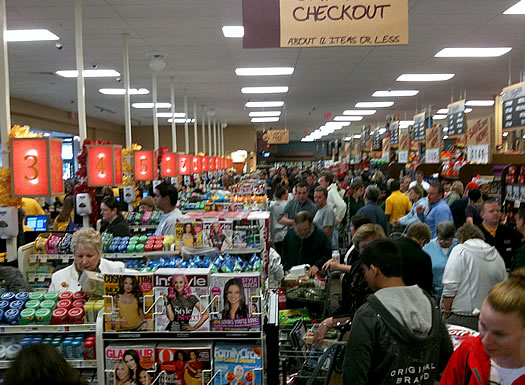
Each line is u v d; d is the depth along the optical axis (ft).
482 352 5.59
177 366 7.88
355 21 13.21
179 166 37.63
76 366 8.24
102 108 57.21
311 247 16.20
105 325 7.97
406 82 42.22
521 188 23.73
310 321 12.27
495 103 50.60
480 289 12.57
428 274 7.45
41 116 51.39
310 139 140.67
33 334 8.63
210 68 34.58
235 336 7.93
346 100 55.11
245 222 13.42
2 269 11.44
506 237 18.21
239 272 8.67
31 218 23.90
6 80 14.88
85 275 9.04
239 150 88.17
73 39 25.57
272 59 31.68
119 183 19.04
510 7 21.01
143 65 33.01
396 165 55.67
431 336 6.42
